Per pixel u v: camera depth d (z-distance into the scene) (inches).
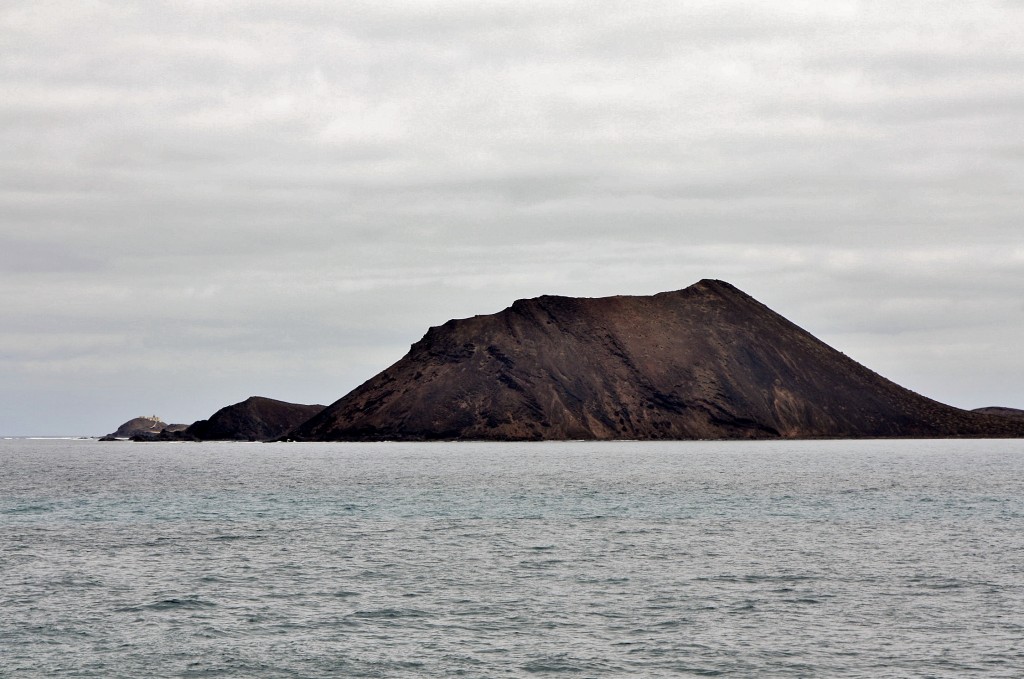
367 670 1381.6
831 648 1477.6
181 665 1405.0
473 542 2524.6
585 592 1862.7
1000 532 2694.4
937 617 1659.7
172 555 2299.5
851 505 3489.2
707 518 3083.2
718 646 1488.7
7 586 1908.2
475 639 1531.7
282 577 2014.0
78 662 1417.3
